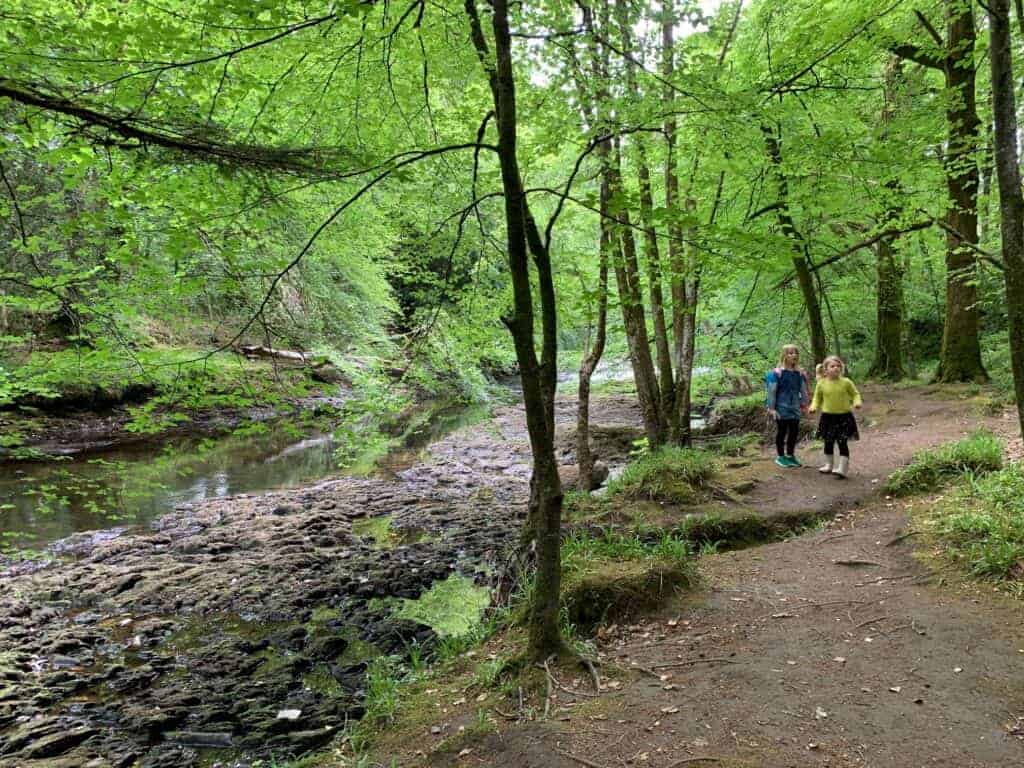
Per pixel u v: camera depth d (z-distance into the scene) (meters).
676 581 5.51
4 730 4.84
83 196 6.08
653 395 10.95
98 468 13.95
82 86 3.85
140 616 7.12
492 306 7.07
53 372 4.86
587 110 6.52
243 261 5.12
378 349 8.19
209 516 11.15
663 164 8.73
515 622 5.54
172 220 4.77
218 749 4.59
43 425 15.38
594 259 8.94
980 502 6.15
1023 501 5.76
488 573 8.15
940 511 6.24
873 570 5.50
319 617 6.95
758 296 13.24
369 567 8.44
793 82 6.78
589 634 4.93
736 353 14.07
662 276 6.40
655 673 4.16
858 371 18.05
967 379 13.28
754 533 7.13
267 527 10.31
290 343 5.24
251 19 3.61
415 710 4.29
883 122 7.57
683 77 5.04
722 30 7.59
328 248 7.39
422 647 6.12
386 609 7.13
